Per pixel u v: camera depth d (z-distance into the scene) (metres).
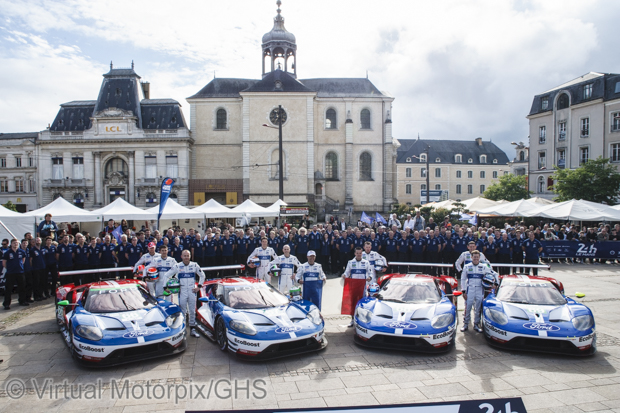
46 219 17.47
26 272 13.25
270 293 9.38
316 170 51.59
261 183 48.78
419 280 10.10
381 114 52.41
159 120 50.47
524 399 6.21
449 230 17.58
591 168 33.06
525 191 49.97
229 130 50.88
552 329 7.97
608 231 24.84
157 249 15.53
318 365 7.66
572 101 41.66
